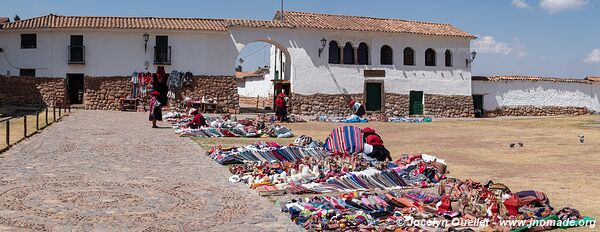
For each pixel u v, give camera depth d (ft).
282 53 132.77
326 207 28.60
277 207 29.76
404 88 129.49
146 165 43.32
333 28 121.49
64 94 110.83
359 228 25.03
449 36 132.16
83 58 110.93
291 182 36.27
